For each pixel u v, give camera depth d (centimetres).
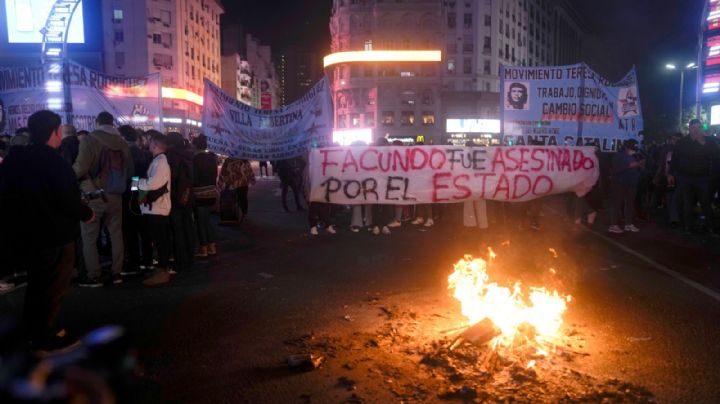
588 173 1069
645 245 940
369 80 7700
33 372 106
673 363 420
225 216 1138
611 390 368
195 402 361
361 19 7669
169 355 443
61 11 2081
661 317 534
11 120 1169
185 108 7075
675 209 1164
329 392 374
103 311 566
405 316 535
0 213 431
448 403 354
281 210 1514
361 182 1034
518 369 398
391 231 1107
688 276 708
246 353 447
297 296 620
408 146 1043
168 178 682
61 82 1153
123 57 6506
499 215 1183
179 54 7031
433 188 1037
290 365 411
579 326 504
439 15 7588
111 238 685
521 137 1270
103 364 112
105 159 660
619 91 1287
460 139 7512
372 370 407
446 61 7719
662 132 4788
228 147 1128
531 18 9256
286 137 1149
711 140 1066
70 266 459
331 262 807
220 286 668
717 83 2472
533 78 1263
